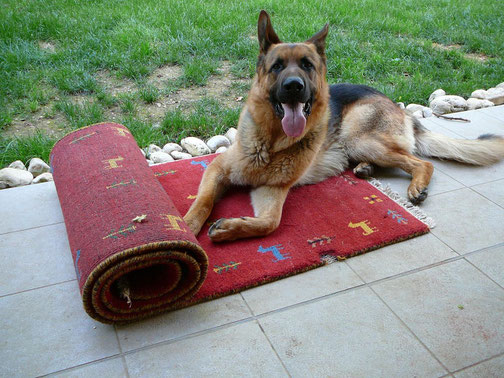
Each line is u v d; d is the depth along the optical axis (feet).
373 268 9.28
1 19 24.08
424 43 24.40
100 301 7.26
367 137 13.33
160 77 19.95
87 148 10.68
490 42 25.27
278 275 8.92
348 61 21.30
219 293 8.45
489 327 7.79
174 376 6.88
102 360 7.18
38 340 7.54
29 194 11.94
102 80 19.47
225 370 6.98
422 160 12.95
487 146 13.23
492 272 9.11
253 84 11.94
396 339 7.55
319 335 7.63
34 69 19.75
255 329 7.75
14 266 9.27
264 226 10.00
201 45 22.21
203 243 9.89
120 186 8.89
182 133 15.81
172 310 8.21
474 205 11.46
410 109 18.40
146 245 7.18
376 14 28.71
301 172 11.64
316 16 27.37
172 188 12.25
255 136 11.39
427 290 8.64
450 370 6.99
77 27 23.91
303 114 10.81
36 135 15.12
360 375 6.89
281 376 6.88
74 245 7.93
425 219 10.77
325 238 10.10
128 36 22.70
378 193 12.17
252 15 26.89
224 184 12.13
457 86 19.92
